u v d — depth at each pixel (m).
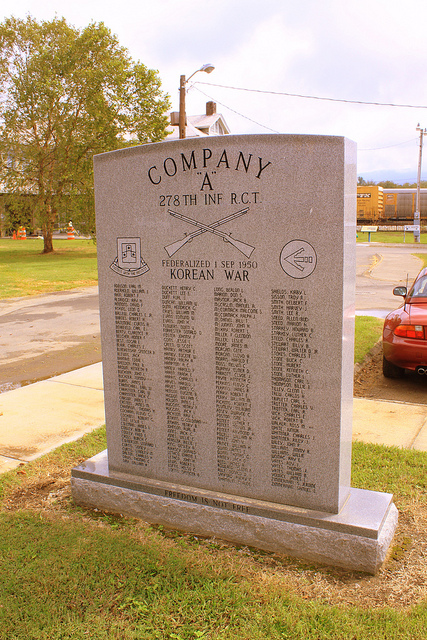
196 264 3.32
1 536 3.30
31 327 11.22
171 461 3.61
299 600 2.66
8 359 8.47
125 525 3.50
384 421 5.22
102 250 3.68
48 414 5.64
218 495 3.38
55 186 32.19
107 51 30.69
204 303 3.33
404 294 7.10
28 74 30.02
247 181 3.06
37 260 29.02
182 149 3.24
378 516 3.02
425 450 4.47
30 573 2.93
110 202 3.59
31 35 30.28
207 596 2.72
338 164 2.81
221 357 3.33
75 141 30.84
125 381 3.71
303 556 3.07
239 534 3.25
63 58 29.83
